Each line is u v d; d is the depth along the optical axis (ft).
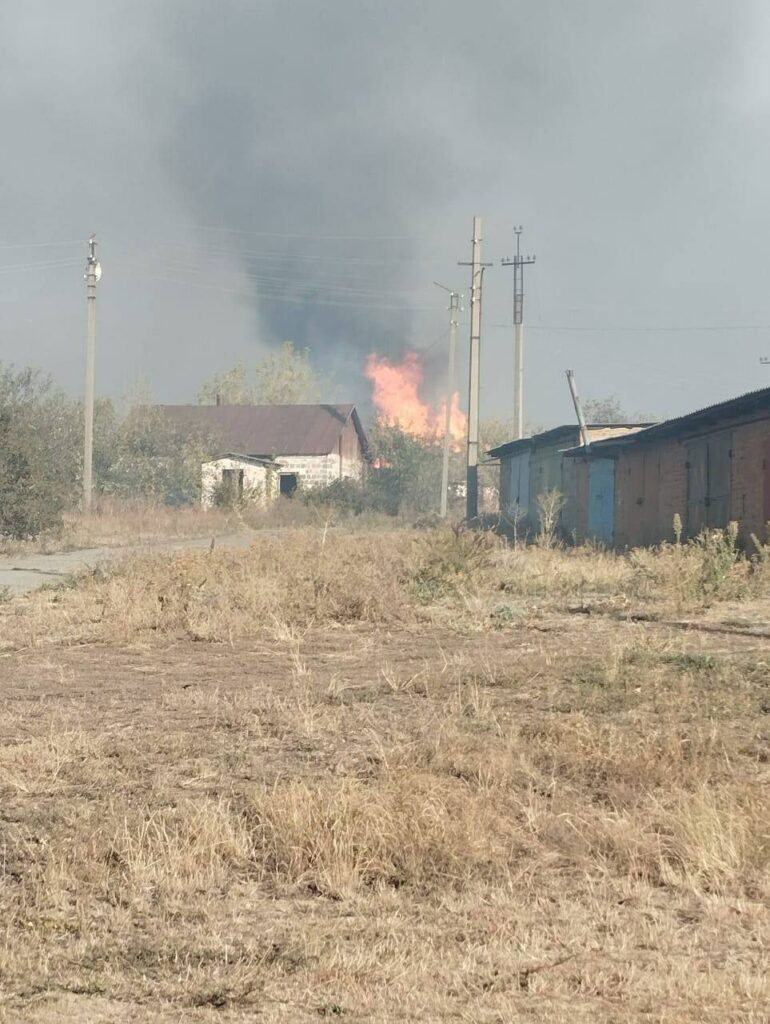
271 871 23.68
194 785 29.30
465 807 26.21
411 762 31.17
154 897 22.16
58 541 140.97
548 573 84.64
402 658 51.55
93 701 41.06
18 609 70.38
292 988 18.24
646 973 18.58
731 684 42.86
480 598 71.77
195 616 62.23
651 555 103.71
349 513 238.48
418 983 18.33
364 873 23.43
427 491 285.64
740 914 21.30
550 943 19.92
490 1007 17.38
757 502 102.58
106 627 59.16
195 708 39.40
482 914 21.29
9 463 134.62
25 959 19.26
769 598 75.20
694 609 68.13
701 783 28.68
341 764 31.37
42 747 32.76
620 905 21.79
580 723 34.73
